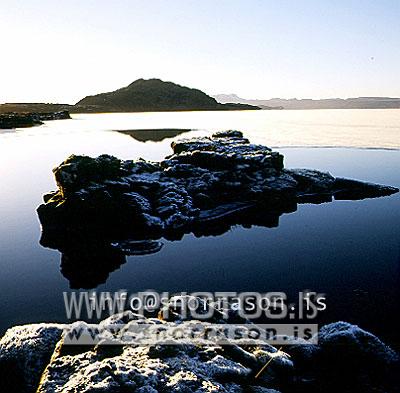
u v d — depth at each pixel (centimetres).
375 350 1619
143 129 14700
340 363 1560
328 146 9012
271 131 13038
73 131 14000
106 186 3634
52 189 5222
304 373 1504
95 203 3472
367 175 5944
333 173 6091
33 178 5891
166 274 2664
